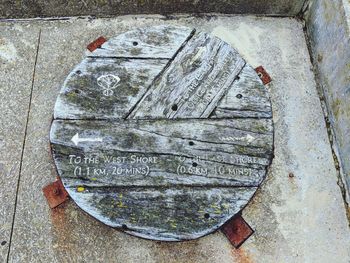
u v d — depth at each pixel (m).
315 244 1.03
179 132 1.06
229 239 1.02
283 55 1.27
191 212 0.98
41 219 1.03
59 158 1.02
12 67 1.22
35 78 1.20
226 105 1.11
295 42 1.30
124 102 1.09
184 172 1.01
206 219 0.98
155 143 1.04
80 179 1.00
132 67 1.15
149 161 1.02
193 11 1.33
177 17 1.33
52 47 1.26
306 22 1.33
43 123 1.14
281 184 1.09
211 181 1.01
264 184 1.09
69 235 1.01
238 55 1.18
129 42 1.18
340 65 1.12
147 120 1.07
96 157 1.02
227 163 1.03
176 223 0.97
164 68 1.15
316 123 1.18
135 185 1.00
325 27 1.21
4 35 1.27
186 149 1.04
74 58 1.24
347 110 1.09
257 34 1.30
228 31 1.31
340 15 1.13
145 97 1.10
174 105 1.10
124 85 1.12
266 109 1.11
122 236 1.02
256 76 1.15
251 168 1.03
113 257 1.00
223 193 1.00
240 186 1.01
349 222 1.06
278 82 1.22
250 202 1.06
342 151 1.11
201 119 1.08
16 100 1.17
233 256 1.01
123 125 1.06
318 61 1.24
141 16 1.33
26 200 1.05
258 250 1.02
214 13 1.34
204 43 1.19
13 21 1.30
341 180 1.11
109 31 1.29
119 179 1.00
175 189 1.00
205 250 1.01
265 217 1.05
